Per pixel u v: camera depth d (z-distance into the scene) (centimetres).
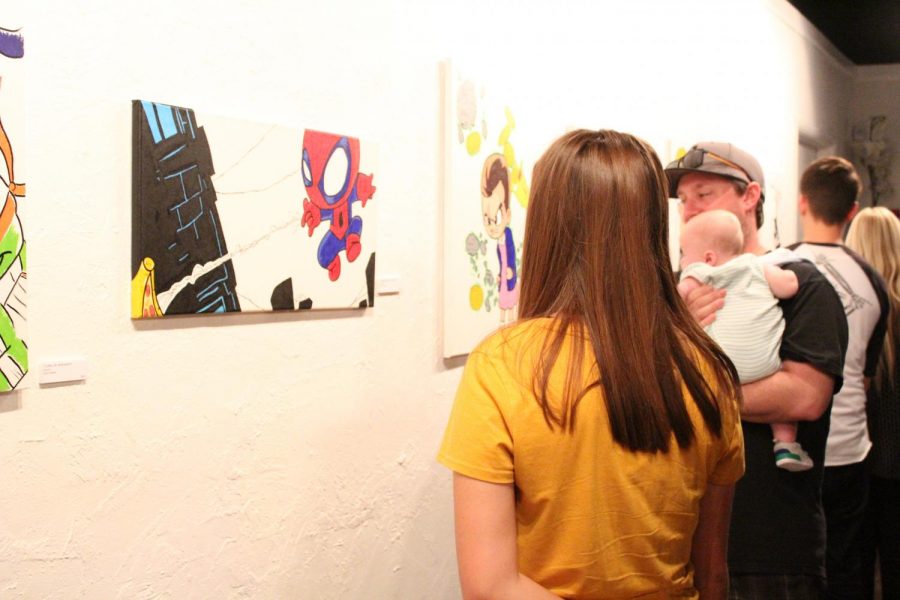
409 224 186
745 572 164
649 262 98
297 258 151
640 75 304
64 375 113
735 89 398
